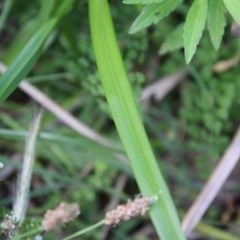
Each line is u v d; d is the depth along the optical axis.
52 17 0.42
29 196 0.47
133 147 0.36
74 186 0.48
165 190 0.35
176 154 0.49
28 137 0.42
